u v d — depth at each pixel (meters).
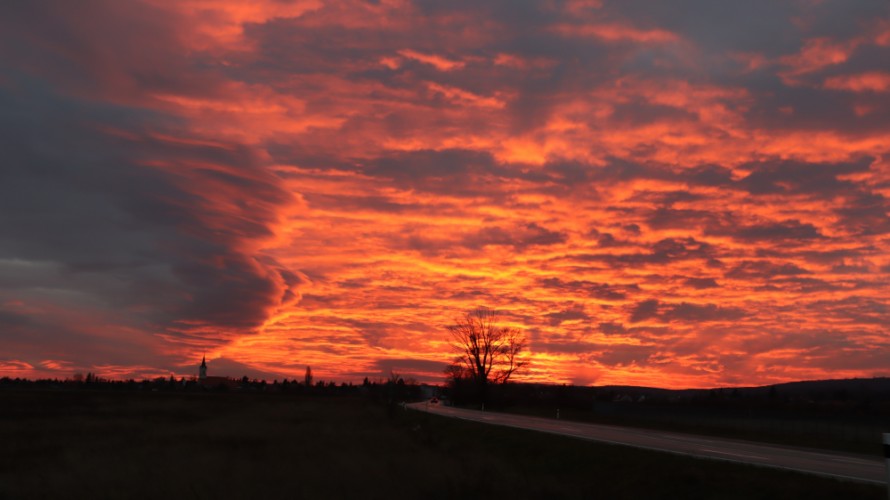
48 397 110.62
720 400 76.19
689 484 18.03
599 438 34.09
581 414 82.19
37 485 21.53
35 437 39.69
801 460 23.20
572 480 22.03
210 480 21.03
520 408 104.50
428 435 38.00
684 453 24.28
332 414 72.81
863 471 19.56
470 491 18.09
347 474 21.84
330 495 18.48
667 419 66.06
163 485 20.38
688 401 78.38
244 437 38.78
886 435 9.91
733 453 25.53
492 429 42.75
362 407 95.81
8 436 40.38
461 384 123.38
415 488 18.92
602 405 83.00
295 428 46.62
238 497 18.30
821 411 55.31
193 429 44.91
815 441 37.22
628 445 28.06
